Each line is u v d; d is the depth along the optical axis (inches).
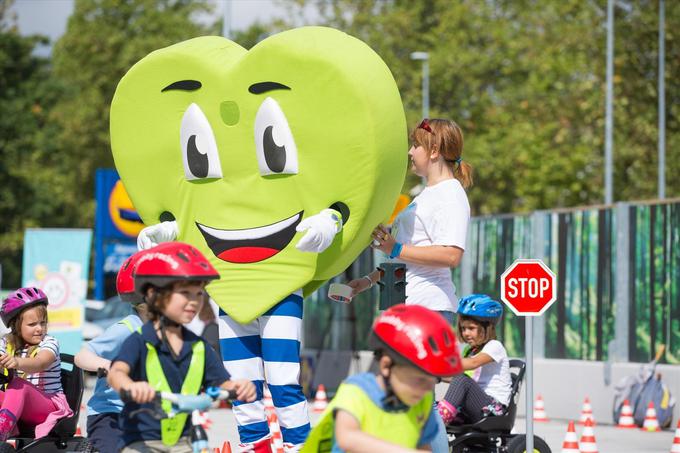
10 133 2191.2
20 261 2273.6
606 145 1373.0
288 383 358.9
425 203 355.3
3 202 2172.7
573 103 1695.4
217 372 244.5
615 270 685.9
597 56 1664.6
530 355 384.2
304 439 359.9
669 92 1619.1
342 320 877.8
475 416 391.5
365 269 863.7
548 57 1708.9
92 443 291.9
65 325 946.7
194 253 241.0
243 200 365.1
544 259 745.6
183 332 245.1
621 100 1589.6
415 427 232.4
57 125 2263.8
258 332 370.0
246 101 362.6
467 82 1971.0
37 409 335.3
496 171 1852.9
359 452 223.3
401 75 1994.3
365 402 227.8
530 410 381.1
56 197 2271.2
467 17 1987.0
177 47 376.5
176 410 235.5
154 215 384.2
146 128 380.2
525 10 1952.5
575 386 707.4
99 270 1179.9
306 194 355.9
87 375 1131.9
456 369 222.1
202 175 370.9
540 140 1743.4
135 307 296.0
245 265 363.3
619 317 680.4
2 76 2209.6
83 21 2273.6
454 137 358.3
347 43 355.9
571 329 723.4
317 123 352.8
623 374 671.8
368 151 346.9
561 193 1754.4
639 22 1610.5
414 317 223.3
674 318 642.2
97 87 2220.7
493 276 791.7
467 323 399.2
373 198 349.1
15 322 341.1
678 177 1637.6
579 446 510.9
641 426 646.5
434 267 353.1
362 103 346.0
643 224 666.8
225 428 620.1
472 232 819.4
